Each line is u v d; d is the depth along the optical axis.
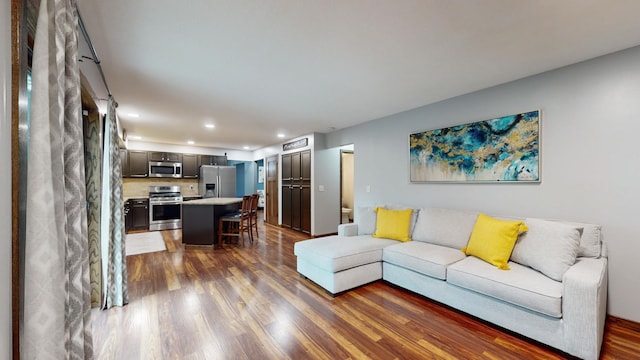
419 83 2.77
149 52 2.07
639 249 2.04
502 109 2.80
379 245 3.05
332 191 5.80
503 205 2.81
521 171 2.64
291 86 2.83
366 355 1.75
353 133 4.82
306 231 5.75
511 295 1.92
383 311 2.35
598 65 2.20
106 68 2.33
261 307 2.42
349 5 1.53
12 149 0.81
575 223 2.16
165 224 6.30
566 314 1.70
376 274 3.00
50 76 0.94
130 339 1.92
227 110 3.74
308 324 2.14
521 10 1.58
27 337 0.84
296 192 6.09
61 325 0.91
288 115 4.06
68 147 1.09
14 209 0.81
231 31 1.79
